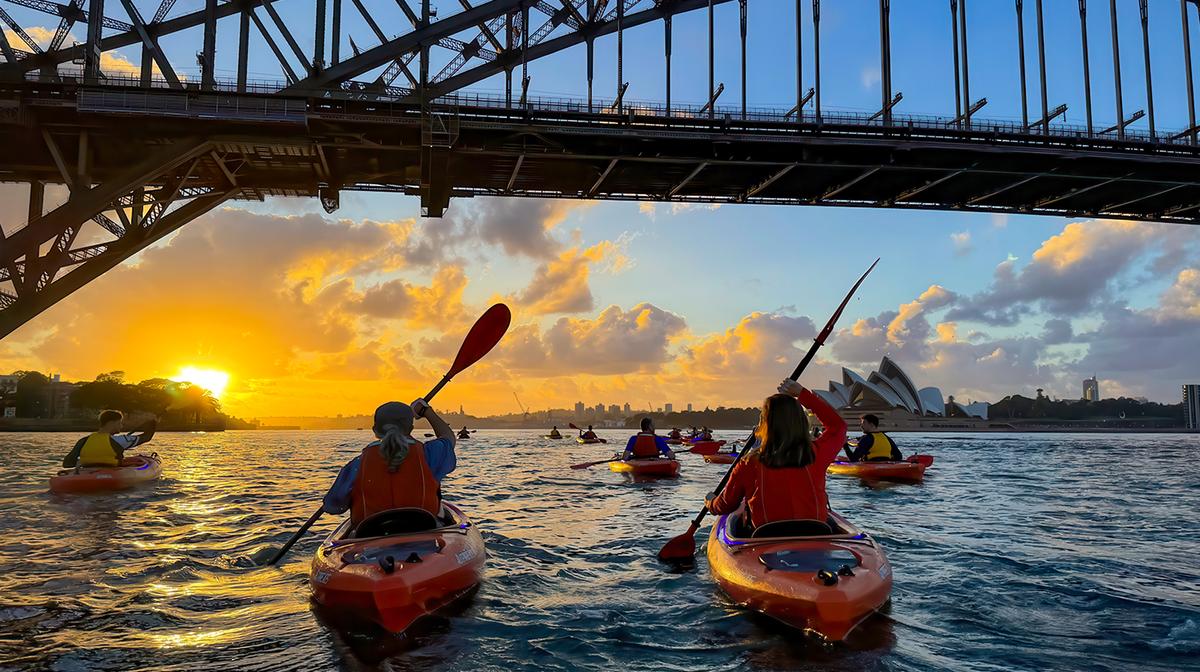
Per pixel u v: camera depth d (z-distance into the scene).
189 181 32.59
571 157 33.06
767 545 4.84
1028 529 8.28
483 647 4.09
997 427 183.00
